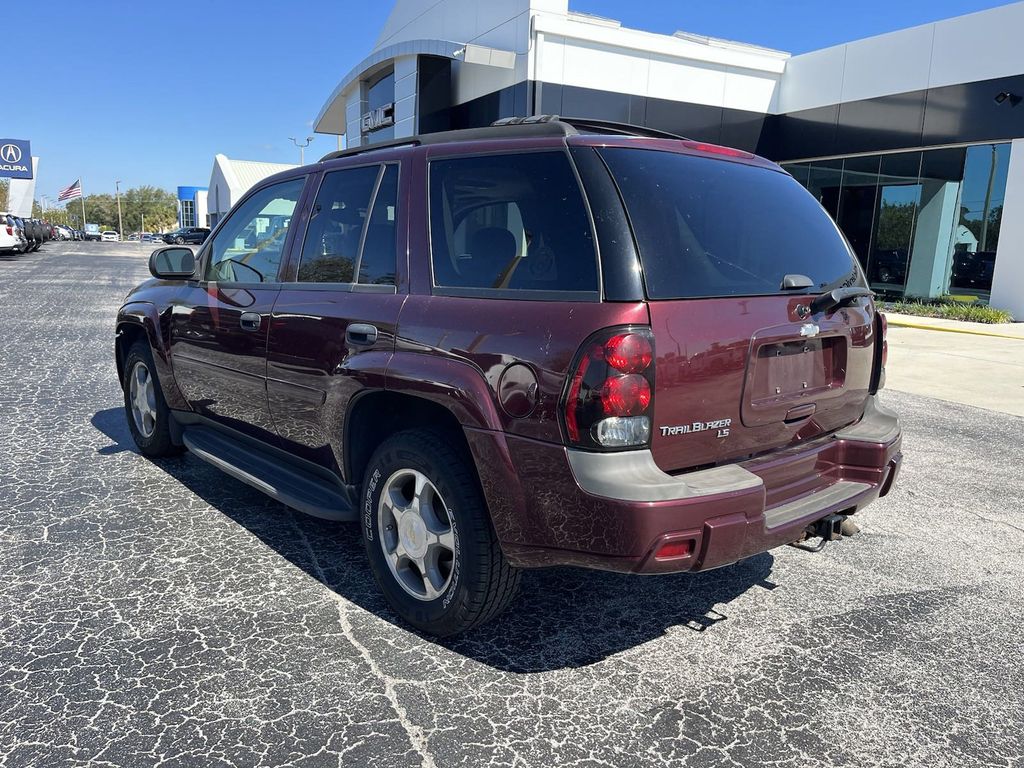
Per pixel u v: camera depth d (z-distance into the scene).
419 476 3.01
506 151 2.97
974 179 17.73
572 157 2.77
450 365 2.81
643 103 19.38
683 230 2.76
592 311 2.50
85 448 5.49
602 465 2.46
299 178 4.02
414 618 3.08
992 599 3.62
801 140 21.16
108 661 2.84
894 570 3.93
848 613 3.44
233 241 4.39
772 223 3.14
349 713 2.58
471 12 20.78
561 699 2.71
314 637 3.06
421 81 21.69
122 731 2.45
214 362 4.25
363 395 3.19
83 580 3.47
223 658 2.88
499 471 2.66
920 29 18.09
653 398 2.50
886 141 19.09
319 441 3.54
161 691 2.67
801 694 2.79
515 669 2.89
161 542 3.91
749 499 2.58
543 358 2.54
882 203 19.95
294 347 3.59
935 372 10.16
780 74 21.45
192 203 106.06
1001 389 9.08
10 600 3.27
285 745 2.41
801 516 2.86
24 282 20.27
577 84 18.52
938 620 3.40
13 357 9.01
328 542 3.99
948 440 6.68
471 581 2.84
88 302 15.69
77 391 7.34
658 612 3.39
